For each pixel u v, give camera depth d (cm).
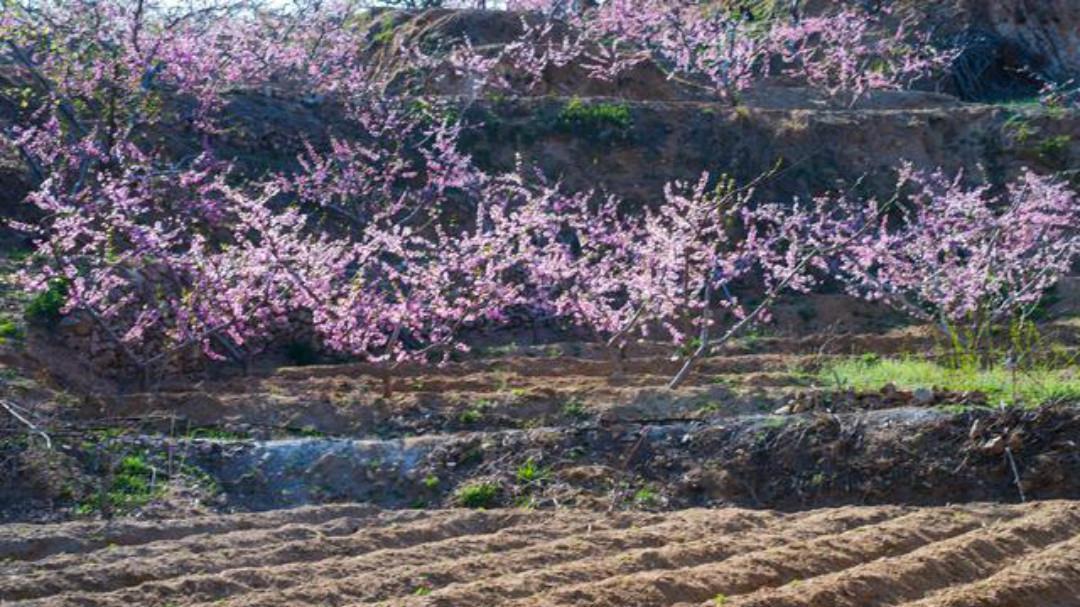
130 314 1656
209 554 879
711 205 1686
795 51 3588
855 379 1432
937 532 962
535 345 2000
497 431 1245
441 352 1872
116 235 1822
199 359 1692
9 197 1942
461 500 1134
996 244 2022
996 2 3900
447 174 2308
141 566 841
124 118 2131
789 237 2225
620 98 2997
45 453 1123
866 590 811
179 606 770
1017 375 1347
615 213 2295
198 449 1181
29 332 1544
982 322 1917
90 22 2095
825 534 975
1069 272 2417
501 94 2808
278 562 884
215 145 2302
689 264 1705
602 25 3186
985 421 1170
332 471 1167
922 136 2792
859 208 2312
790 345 1978
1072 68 3862
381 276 1812
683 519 1011
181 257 1669
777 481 1155
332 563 862
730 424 1205
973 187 2756
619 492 1138
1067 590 849
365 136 2461
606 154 2611
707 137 2691
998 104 3300
